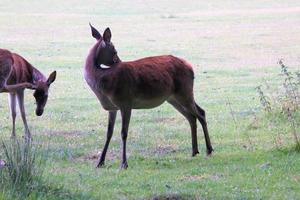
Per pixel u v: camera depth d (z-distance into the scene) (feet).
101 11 370.73
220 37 273.54
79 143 109.91
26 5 390.63
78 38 275.39
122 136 93.61
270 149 101.09
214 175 86.94
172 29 300.20
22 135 117.50
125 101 93.97
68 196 74.28
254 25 308.19
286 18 330.34
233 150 103.65
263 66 204.03
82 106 147.02
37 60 217.97
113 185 81.92
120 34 285.02
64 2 402.11
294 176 85.35
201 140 112.57
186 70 100.22
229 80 180.34
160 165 93.66
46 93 107.65
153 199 75.36
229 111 138.51
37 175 75.36
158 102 97.91
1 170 72.84
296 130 109.91
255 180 83.66
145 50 238.89
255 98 152.76
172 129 121.90
